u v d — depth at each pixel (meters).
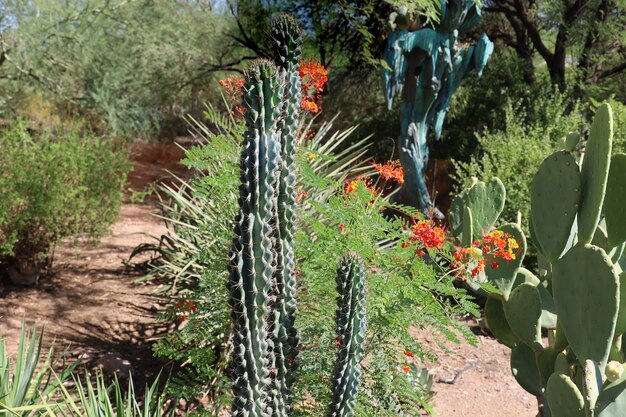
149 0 14.48
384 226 3.49
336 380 2.57
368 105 15.08
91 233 7.56
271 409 2.53
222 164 3.72
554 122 10.20
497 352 5.89
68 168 7.06
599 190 2.96
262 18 11.59
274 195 2.47
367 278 3.26
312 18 10.94
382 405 3.31
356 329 2.54
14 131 7.36
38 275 7.14
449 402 4.89
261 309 2.37
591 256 2.95
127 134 15.22
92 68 14.16
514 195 7.39
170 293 4.80
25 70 13.39
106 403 3.06
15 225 6.71
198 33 15.41
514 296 3.79
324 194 4.68
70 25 13.66
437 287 3.29
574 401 2.81
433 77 8.41
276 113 2.32
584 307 2.98
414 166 8.70
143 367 5.07
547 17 13.22
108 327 5.92
